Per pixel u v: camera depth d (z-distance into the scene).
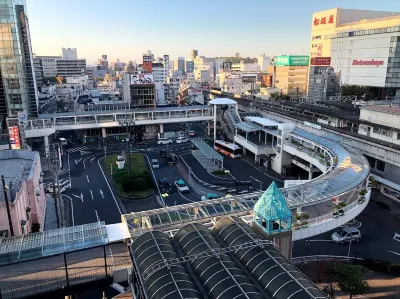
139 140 108.69
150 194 64.06
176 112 110.31
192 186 69.19
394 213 56.06
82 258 32.72
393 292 36.88
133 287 29.86
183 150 97.00
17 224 37.72
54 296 28.67
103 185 70.06
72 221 54.47
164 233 30.97
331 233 49.47
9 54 98.31
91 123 100.00
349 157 56.25
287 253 31.45
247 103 125.88
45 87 167.00
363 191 44.78
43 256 28.55
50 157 82.44
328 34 172.25
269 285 23.48
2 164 54.03
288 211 30.89
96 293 36.72
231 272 24.34
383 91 127.81
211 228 33.47
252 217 35.34
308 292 22.03
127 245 33.44
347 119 79.56
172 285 23.02
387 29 121.44
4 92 100.50
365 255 44.22
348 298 35.81
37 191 48.28
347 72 141.62
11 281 29.42
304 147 70.75
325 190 42.81
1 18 95.75
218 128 115.94
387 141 67.06
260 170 79.62
